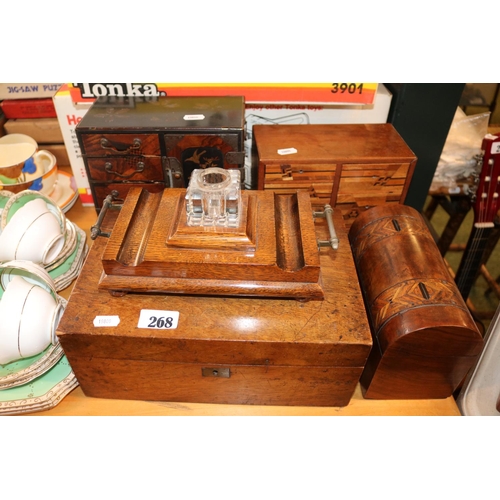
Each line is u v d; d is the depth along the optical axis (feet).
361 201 3.76
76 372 2.82
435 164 4.38
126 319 2.64
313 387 2.87
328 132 3.87
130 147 3.46
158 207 2.95
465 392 3.21
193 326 2.62
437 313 2.58
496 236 5.09
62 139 4.55
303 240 2.74
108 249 2.66
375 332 2.76
